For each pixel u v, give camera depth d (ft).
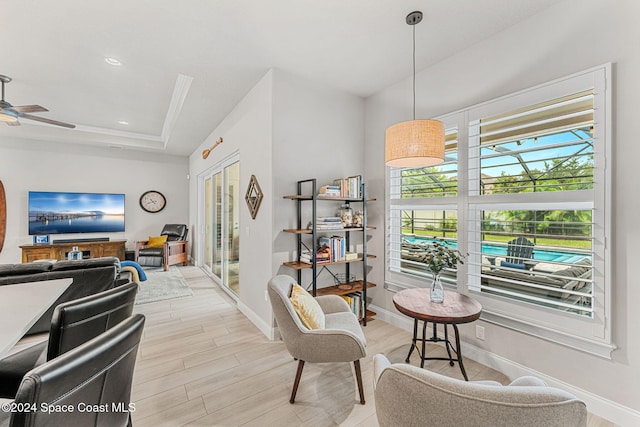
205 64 9.02
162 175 22.36
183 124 14.78
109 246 19.63
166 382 6.66
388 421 3.08
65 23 7.11
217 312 11.41
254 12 6.64
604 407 5.51
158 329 9.71
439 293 6.91
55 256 17.88
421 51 8.23
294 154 9.53
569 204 6.14
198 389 6.40
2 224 17.21
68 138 17.47
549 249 6.32
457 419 2.60
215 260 16.89
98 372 2.62
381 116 10.71
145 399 6.05
